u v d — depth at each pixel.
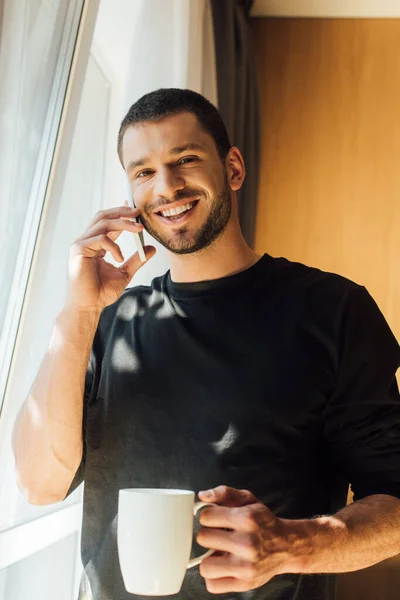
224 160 1.16
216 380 1.05
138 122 1.12
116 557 1.02
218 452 1.01
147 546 0.75
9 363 1.13
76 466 1.08
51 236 1.18
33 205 1.15
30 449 1.05
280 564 0.81
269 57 3.07
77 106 1.24
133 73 1.78
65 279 1.54
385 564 2.56
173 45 1.83
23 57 1.05
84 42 1.24
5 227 1.05
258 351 1.06
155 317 1.13
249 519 0.76
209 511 0.78
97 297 1.05
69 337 1.04
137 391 1.08
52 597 1.57
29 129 1.11
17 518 1.31
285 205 2.97
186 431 1.04
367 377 1.06
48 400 1.03
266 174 3.00
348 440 1.05
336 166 2.98
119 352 1.12
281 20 3.07
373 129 2.99
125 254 1.76
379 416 1.05
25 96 1.09
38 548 1.43
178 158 1.10
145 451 1.05
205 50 2.25
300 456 1.03
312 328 1.07
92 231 1.07
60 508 1.57
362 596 2.56
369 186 2.96
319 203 2.96
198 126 1.12
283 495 1.01
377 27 3.05
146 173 1.12
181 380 1.06
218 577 0.78
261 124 3.03
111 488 1.06
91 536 1.06
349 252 2.92
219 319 1.09
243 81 2.65
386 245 2.91
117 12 1.83
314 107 3.03
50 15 1.14
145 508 0.76
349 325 1.07
